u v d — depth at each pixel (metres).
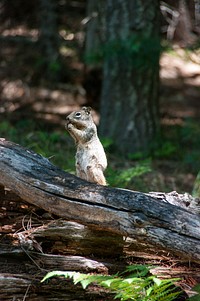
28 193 6.76
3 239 7.22
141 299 6.34
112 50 15.12
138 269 6.95
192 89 24.55
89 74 19.86
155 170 13.88
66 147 13.61
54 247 7.15
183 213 6.29
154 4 15.23
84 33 21.25
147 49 15.00
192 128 18.05
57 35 21.36
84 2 22.12
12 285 6.62
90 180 6.93
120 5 15.20
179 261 7.33
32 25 22.00
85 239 7.06
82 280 6.07
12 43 21.83
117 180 10.02
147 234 6.29
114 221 6.39
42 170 6.84
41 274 6.78
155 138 16.09
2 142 7.13
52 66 20.78
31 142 13.66
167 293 6.67
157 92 16.23
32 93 21.28
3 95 20.91
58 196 6.62
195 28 18.62
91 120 6.98
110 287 6.28
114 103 16.00
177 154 15.84
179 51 19.61
